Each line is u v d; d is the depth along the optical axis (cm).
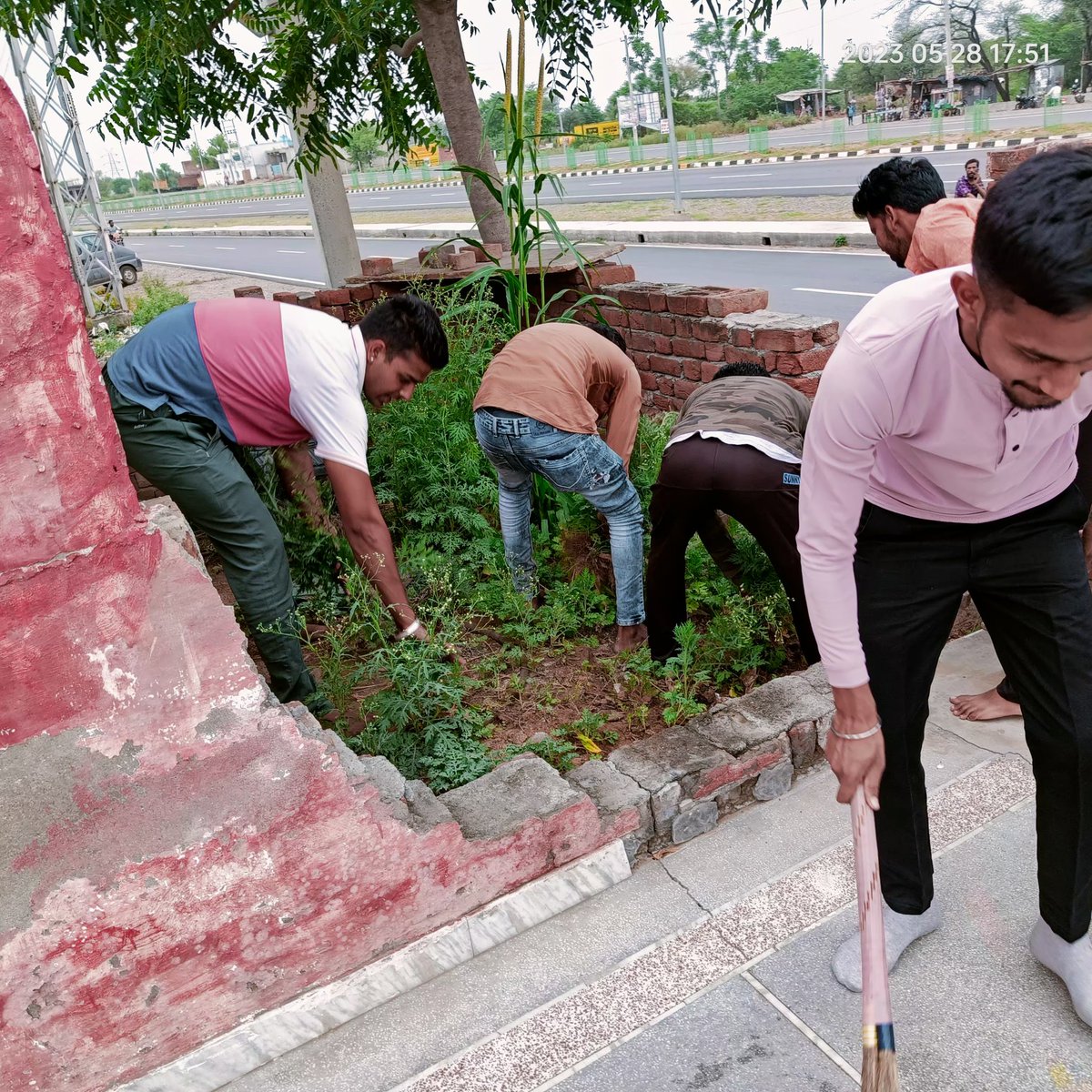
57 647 166
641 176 3403
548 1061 195
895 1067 147
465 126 595
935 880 230
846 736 174
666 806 246
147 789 178
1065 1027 191
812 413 160
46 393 156
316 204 987
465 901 219
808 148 3422
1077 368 120
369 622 316
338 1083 196
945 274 149
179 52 534
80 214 1667
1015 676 185
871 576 181
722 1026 199
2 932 171
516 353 329
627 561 336
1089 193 108
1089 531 281
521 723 303
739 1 554
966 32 5084
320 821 194
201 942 189
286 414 288
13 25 527
